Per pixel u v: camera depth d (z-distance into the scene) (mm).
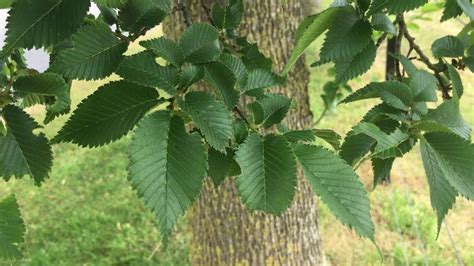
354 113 5566
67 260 4117
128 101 710
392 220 4148
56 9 713
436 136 807
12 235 731
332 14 898
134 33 800
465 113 4996
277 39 2170
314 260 2676
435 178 796
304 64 2289
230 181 2441
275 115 817
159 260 3984
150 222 4414
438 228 795
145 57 731
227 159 789
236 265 2568
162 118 674
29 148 751
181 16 1949
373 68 5949
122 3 756
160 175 654
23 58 871
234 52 1002
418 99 918
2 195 5035
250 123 790
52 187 5066
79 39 753
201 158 664
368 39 903
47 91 749
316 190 709
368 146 924
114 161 5367
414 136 836
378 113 888
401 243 3807
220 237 2553
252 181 712
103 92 707
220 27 991
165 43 754
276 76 849
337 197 708
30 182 5199
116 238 4254
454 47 1074
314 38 916
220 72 764
